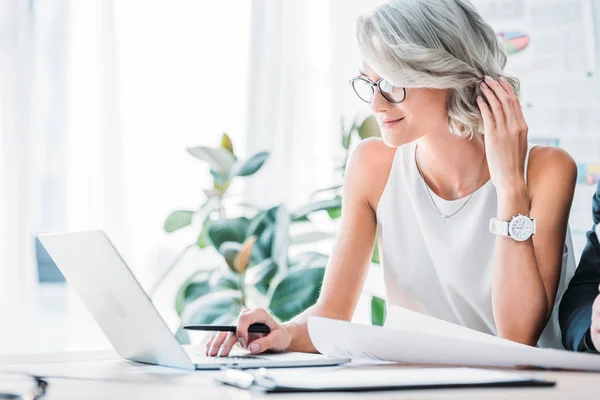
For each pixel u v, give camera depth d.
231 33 3.13
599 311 1.07
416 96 1.48
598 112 2.54
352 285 1.67
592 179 2.53
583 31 2.56
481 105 1.49
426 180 1.67
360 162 1.74
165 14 3.10
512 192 1.48
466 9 1.52
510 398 0.71
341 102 3.11
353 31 3.12
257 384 0.79
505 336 1.45
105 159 3.04
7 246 3.02
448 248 1.62
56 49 3.06
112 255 0.96
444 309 1.66
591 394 0.74
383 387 0.76
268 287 2.33
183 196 3.08
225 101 3.12
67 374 0.96
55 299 3.14
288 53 3.13
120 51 3.09
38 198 3.05
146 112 3.10
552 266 1.50
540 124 2.61
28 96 3.04
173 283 3.05
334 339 1.06
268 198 3.09
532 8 2.62
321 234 2.44
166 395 0.76
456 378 0.82
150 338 1.01
